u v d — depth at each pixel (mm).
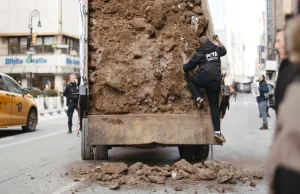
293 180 1992
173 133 7445
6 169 7898
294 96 2061
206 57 7438
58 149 10562
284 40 2580
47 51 48281
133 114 7543
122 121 7508
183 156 8461
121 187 6273
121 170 6973
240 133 14312
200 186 6316
